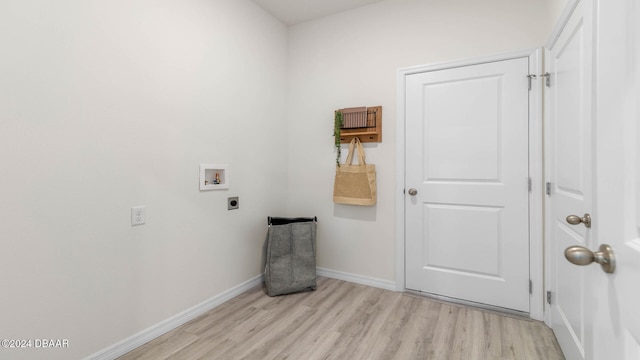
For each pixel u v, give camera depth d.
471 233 2.24
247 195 2.54
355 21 2.68
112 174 1.59
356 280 2.70
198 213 2.10
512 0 2.09
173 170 1.92
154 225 1.81
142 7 1.72
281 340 1.81
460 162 2.27
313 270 2.55
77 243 1.46
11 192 1.25
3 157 1.23
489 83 2.16
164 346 1.74
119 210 1.63
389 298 2.38
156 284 1.83
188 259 2.03
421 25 2.40
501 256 2.15
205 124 2.13
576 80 1.37
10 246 1.25
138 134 1.71
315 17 2.85
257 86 2.63
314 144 2.90
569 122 1.48
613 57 0.66
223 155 2.29
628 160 0.60
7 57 1.23
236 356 1.65
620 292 0.63
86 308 1.50
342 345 1.75
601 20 0.73
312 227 2.60
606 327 0.72
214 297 2.23
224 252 2.32
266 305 2.26
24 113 1.28
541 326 1.94
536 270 2.02
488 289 2.19
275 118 2.86
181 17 1.95
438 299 2.36
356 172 2.58
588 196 1.18
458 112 2.27
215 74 2.21
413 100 2.43
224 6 2.28
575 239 1.41
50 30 1.35
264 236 2.74
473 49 2.21
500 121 2.13
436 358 1.63
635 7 0.57
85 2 1.47
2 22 1.22
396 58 2.50
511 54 2.08
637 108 0.57
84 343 1.49
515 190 2.09
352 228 2.72
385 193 2.56
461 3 2.26
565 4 1.53
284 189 2.98
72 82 1.42
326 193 2.84
